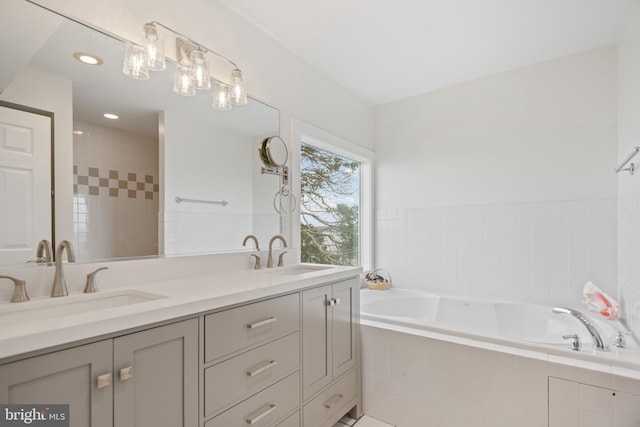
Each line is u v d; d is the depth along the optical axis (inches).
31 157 45.9
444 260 120.5
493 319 102.1
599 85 95.6
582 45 94.5
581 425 58.4
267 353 54.2
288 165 93.1
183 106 66.2
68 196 49.5
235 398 48.3
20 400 28.8
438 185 123.0
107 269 52.9
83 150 51.5
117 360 35.1
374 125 138.6
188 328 42.3
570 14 79.9
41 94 47.2
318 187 118.1
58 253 45.6
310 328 64.6
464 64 105.0
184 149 66.4
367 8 77.2
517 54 99.2
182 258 64.5
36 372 29.6
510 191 108.7
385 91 124.6
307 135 101.3
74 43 50.8
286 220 91.4
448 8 77.5
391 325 81.8
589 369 58.1
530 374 62.9
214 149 72.4
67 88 49.9
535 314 99.0
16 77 45.1
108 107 54.7
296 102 96.8
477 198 114.7
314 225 115.9
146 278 58.1
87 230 51.4
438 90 123.8
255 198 82.3
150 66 56.0
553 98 102.3
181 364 41.3
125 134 56.9
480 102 115.0
